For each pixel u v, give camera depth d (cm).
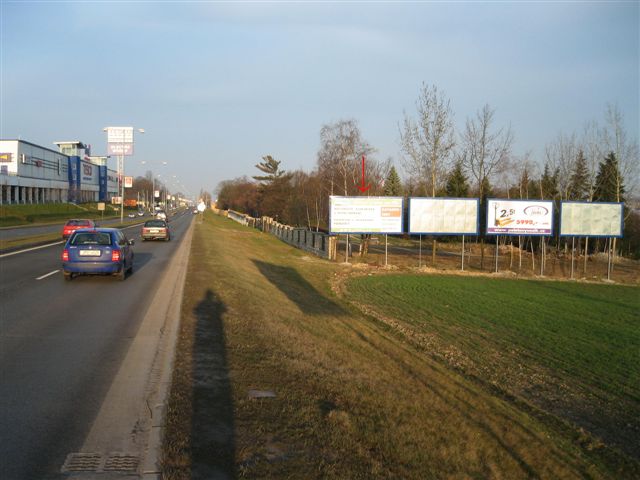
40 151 8900
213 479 365
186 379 576
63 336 799
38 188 8894
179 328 827
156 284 1399
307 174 8300
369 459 416
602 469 531
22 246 2478
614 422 689
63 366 643
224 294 1177
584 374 896
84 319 930
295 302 1396
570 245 4338
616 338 1188
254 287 1451
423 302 1648
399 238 6031
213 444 418
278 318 1009
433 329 1225
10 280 1416
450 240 5456
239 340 771
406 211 2784
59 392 547
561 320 1400
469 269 2789
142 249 2689
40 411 493
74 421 470
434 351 1008
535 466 473
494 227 2598
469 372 876
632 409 738
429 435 482
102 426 459
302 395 549
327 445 433
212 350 704
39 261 1914
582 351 1058
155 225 3375
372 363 761
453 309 1527
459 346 1064
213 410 490
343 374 654
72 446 418
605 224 2591
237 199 11644
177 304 1052
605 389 821
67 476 370
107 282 1422
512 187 4819
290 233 4284
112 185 14238
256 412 491
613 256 3441
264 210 8719
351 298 1700
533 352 1039
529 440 538
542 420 672
